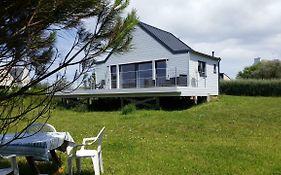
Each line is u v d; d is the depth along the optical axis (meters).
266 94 32.50
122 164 7.43
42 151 5.48
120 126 13.76
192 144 9.70
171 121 14.16
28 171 6.89
